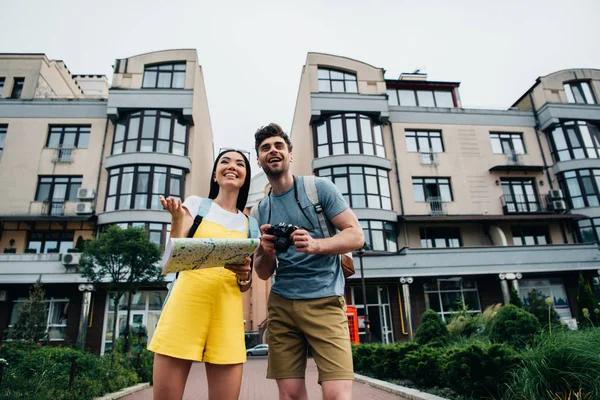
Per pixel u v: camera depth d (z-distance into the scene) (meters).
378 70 22.81
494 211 21.20
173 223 2.17
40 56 21.88
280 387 2.32
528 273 19.17
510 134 23.19
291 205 2.54
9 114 20.20
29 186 19.16
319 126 21.44
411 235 20.31
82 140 20.30
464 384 4.86
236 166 2.67
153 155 18.95
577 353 3.75
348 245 2.21
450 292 19.17
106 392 6.94
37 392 5.56
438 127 22.55
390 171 21.28
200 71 23.02
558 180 22.08
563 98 23.17
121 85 20.52
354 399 6.20
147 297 18.08
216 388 2.16
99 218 18.41
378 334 18.41
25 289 17.53
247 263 2.24
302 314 2.28
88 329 17.00
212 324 2.18
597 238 20.39
